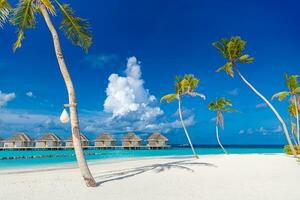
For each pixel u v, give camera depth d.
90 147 68.50
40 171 16.47
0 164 24.67
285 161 19.11
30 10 10.98
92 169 16.00
